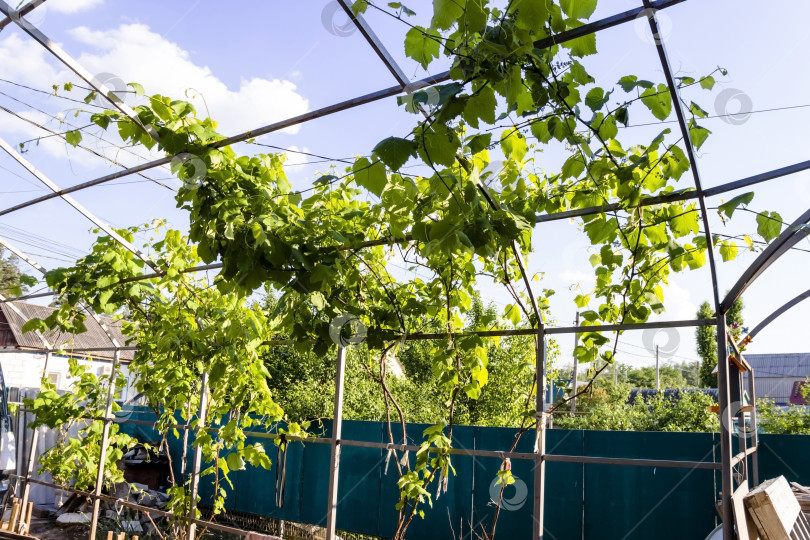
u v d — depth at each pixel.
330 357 11.43
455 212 2.81
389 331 3.98
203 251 3.39
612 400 10.02
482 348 4.20
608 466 7.29
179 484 10.21
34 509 8.58
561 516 7.42
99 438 6.49
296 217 3.47
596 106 2.54
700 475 6.81
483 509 7.70
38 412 6.38
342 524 8.53
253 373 5.33
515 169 3.43
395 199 3.15
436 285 4.15
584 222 3.24
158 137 3.18
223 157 3.25
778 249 2.66
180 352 5.14
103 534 7.54
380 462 8.38
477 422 10.48
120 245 5.20
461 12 2.23
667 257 3.45
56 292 5.70
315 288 3.46
